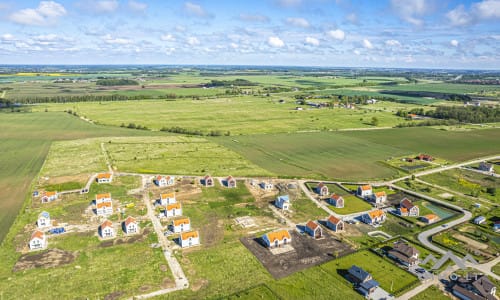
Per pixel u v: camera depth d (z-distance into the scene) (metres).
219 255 81.00
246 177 133.00
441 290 70.31
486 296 66.62
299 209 107.12
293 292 68.69
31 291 67.50
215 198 113.44
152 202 109.31
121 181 126.19
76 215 99.56
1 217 97.00
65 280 70.94
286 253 82.50
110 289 68.50
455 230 95.38
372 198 114.31
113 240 86.75
